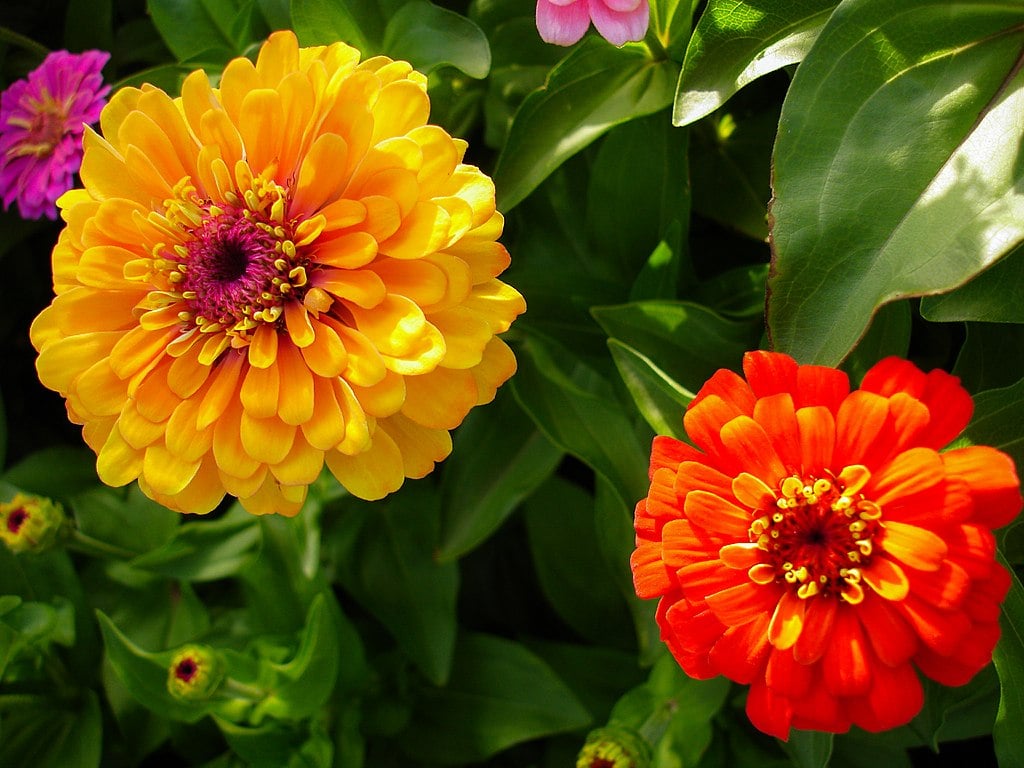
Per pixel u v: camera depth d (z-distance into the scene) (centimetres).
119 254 33
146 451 33
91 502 44
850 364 35
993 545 28
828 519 30
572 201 40
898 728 37
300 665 38
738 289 38
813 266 31
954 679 29
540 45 39
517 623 45
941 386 30
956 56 31
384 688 42
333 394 32
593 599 42
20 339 48
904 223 30
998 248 29
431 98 39
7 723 42
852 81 31
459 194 32
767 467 30
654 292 37
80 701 43
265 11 40
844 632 30
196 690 37
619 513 39
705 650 30
